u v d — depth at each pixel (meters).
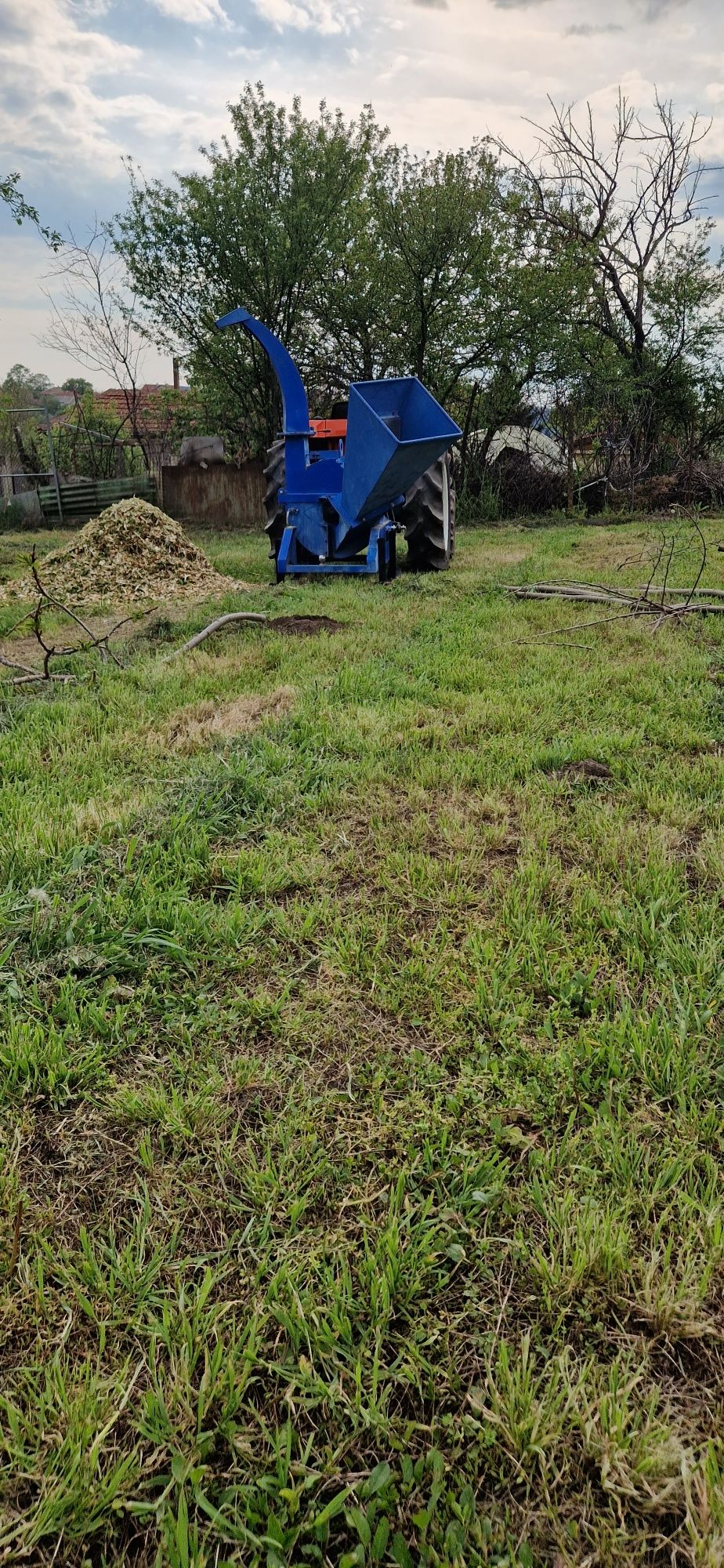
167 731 3.82
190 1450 1.14
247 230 15.55
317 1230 1.46
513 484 17.14
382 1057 1.85
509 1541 1.04
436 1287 1.36
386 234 15.51
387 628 5.80
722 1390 1.22
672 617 5.88
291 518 7.73
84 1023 1.97
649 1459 1.10
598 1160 1.60
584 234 18.64
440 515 8.37
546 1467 1.11
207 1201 1.52
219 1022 1.98
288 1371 1.23
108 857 2.69
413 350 16.53
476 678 4.54
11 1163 1.58
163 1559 1.03
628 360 17.92
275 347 7.32
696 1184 1.54
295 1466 1.12
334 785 3.23
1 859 2.61
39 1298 1.32
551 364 16.42
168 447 21.77
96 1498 1.08
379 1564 1.03
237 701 4.28
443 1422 1.16
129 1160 1.62
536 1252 1.39
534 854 2.72
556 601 6.54
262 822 2.97
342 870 2.67
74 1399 1.20
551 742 3.75
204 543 12.80
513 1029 1.92
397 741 3.67
